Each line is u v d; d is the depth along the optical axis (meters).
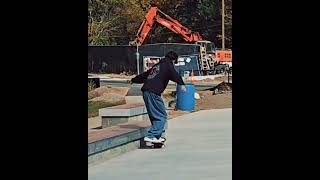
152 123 9.84
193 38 51.00
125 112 11.56
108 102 23.14
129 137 9.38
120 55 55.19
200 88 32.56
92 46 56.09
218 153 9.16
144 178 7.17
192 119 15.29
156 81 9.77
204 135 11.51
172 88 32.69
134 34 63.84
